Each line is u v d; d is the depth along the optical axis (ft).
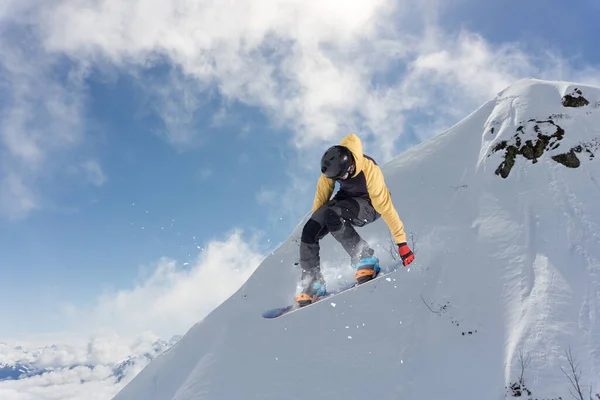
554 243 24.16
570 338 18.97
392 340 22.75
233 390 22.81
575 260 22.81
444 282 24.79
